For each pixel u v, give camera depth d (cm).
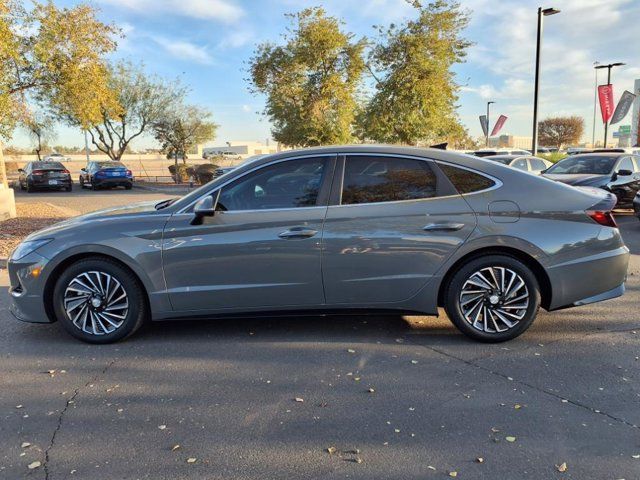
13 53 1303
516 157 1691
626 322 516
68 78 1499
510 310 454
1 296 643
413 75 2361
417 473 280
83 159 7375
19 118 1500
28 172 2720
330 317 535
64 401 365
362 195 451
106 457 298
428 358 432
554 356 433
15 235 1027
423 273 447
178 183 3284
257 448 305
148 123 3669
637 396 363
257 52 2780
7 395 375
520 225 442
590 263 447
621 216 1332
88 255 461
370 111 2536
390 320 526
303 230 442
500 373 402
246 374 405
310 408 351
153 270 452
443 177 452
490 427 324
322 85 2641
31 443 313
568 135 7488
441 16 2327
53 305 468
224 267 450
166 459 295
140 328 511
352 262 446
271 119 2925
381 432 320
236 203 455
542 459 291
